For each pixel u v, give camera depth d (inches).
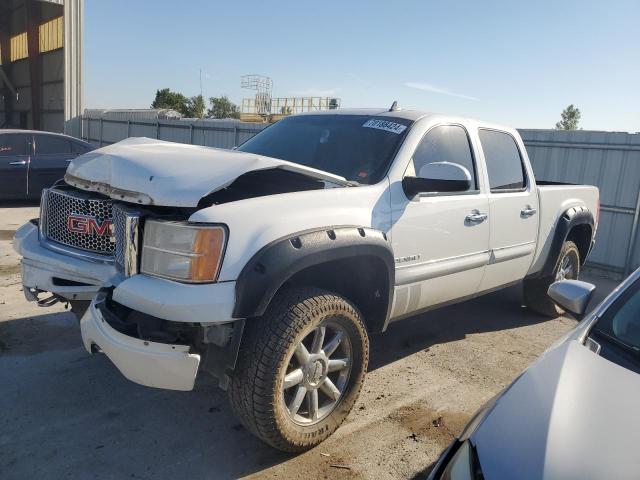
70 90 984.3
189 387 101.6
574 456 62.8
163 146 136.5
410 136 147.6
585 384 76.2
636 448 64.3
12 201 434.3
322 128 163.6
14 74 1316.4
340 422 123.1
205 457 115.9
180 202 104.0
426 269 145.8
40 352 160.9
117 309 111.3
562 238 207.5
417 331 201.9
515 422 70.0
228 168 110.7
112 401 136.4
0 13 1279.5
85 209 124.6
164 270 102.9
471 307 236.7
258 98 1571.1
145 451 116.7
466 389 154.9
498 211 172.1
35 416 127.7
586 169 340.5
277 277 102.4
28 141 405.4
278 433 109.3
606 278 332.2
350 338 121.4
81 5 978.1
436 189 131.0
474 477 64.6
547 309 222.8
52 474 107.5
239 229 102.3
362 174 139.9
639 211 318.3
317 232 110.9
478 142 171.6
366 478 112.0
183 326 107.3
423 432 130.7
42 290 131.3
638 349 88.0
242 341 107.8
